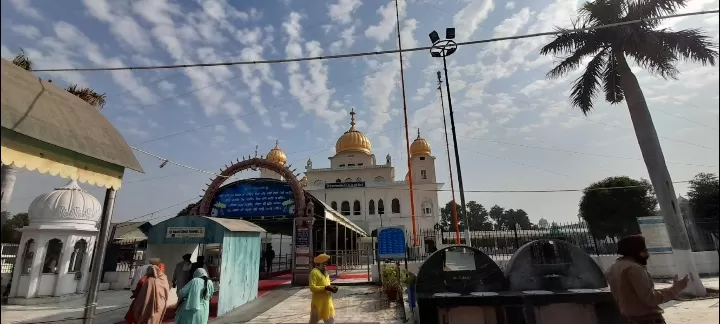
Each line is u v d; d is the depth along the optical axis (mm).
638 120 12586
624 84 13094
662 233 14188
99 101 13539
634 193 23672
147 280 7047
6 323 8844
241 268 11289
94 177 5500
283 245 37344
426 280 5500
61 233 12188
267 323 8781
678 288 3918
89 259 13109
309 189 42250
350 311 9828
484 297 5086
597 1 13141
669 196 11617
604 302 4996
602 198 24281
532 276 5426
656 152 12125
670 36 12125
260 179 17391
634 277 3861
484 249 17047
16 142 4391
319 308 7258
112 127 6309
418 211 40156
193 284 6711
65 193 12766
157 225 10375
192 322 6574
